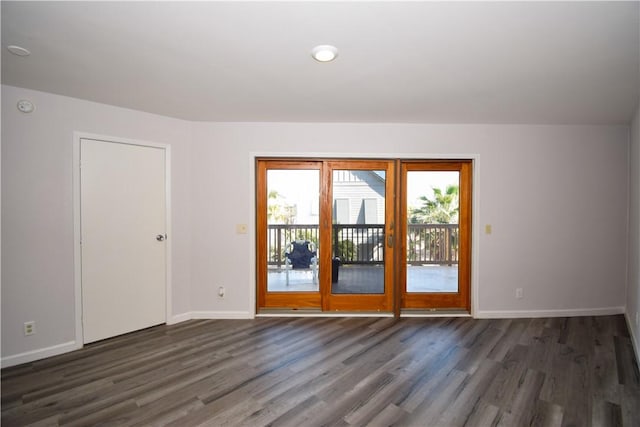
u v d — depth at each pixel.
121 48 1.79
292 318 3.30
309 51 1.82
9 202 2.31
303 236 3.43
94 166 2.68
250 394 1.97
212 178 3.27
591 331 2.95
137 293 2.94
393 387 2.04
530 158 3.32
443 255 3.48
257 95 2.51
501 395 1.96
